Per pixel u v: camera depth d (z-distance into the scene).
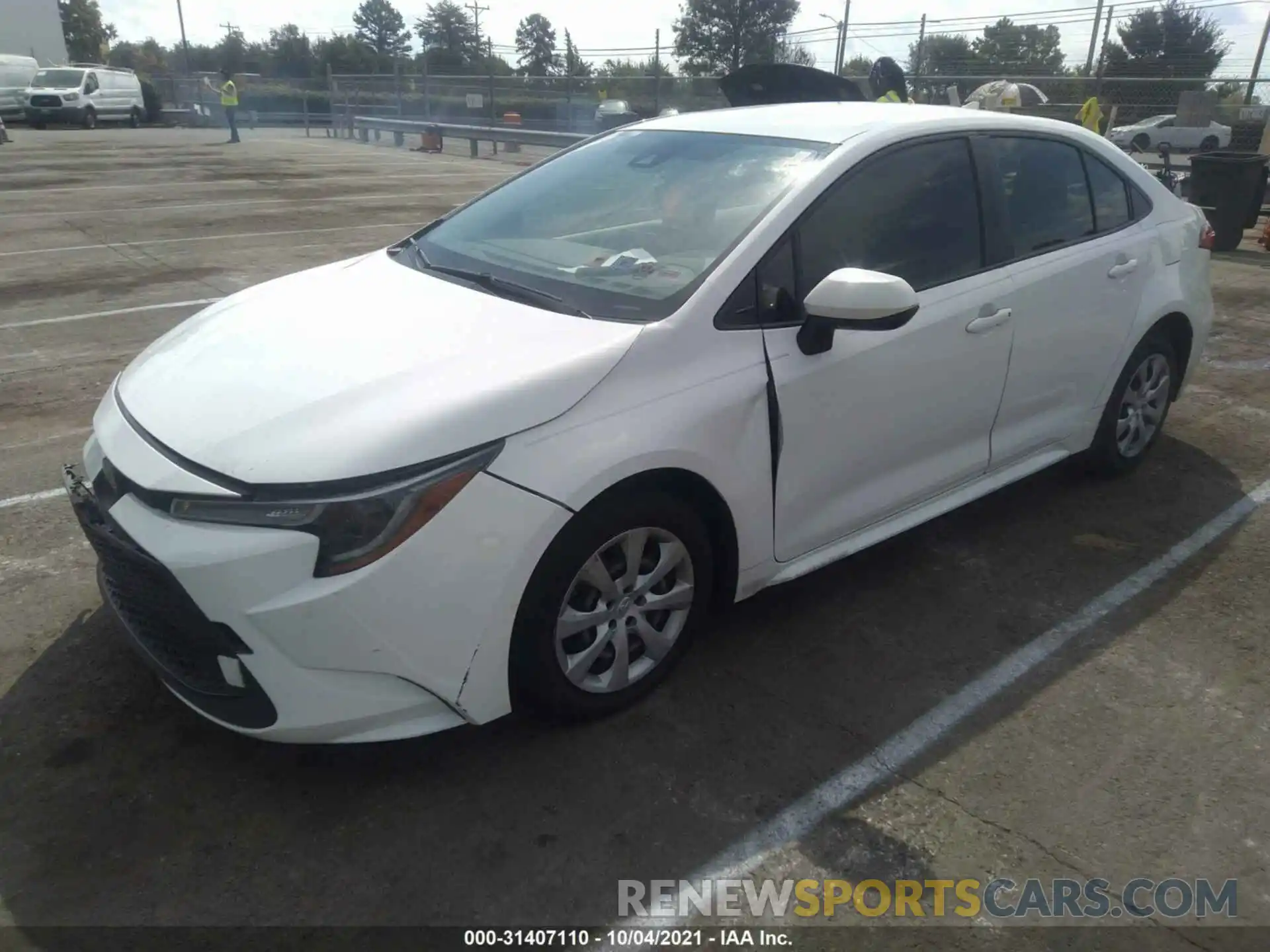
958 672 3.19
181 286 8.34
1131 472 4.70
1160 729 2.93
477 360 2.62
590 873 2.40
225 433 2.47
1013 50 18.55
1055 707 3.02
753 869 2.42
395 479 2.33
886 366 3.22
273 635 2.31
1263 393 5.94
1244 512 4.34
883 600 3.59
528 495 2.46
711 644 3.30
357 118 26.62
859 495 3.35
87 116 30.19
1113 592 3.68
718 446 2.82
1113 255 4.07
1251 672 3.21
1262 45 17.05
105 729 2.85
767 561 3.12
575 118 23.58
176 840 2.47
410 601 2.35
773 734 2.88
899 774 2.73
